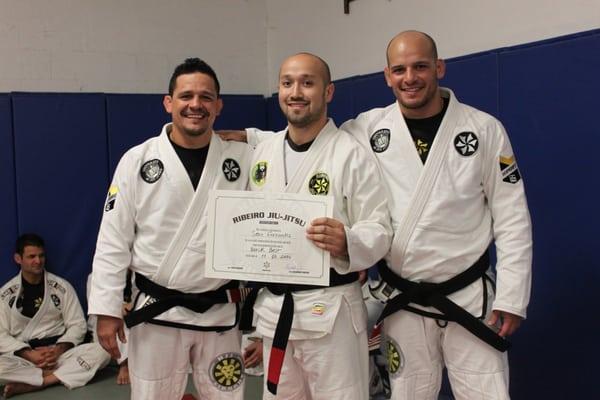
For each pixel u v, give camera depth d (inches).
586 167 138.6
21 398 189.0
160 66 256.1
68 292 217.2
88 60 242.1
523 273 102.2
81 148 229.5
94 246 232.1
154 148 112.5
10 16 228.1
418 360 107.8
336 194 102.2
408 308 107.0
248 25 274.1
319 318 100.3
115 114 235.0
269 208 101.9
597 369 138.4
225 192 103.7
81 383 198.2
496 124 106.1
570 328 143.9
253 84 275.6
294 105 101.6
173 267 108.0
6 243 218.7
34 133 221.8
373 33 214.2
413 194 103.7
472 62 164.9
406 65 102.4
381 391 164.7
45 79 235.0
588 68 136.7
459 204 103.3
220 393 114.2
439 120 107.2
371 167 103.5
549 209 147.3
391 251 105.9
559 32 150.0
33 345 207.3
